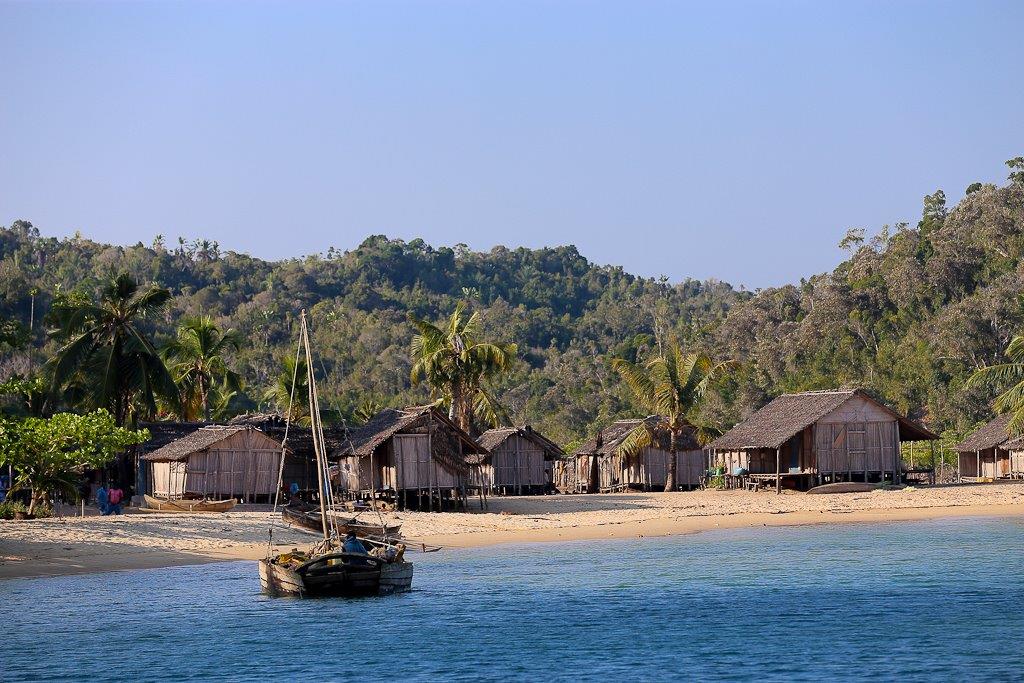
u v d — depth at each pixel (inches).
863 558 4421.8
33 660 2800.2
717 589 3705.7
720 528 5634.8
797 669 2635.3
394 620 3230.8
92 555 4473.4
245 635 3043.8
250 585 3850.9
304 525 4820.4
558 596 3602.4
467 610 3373.5
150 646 2930.6
